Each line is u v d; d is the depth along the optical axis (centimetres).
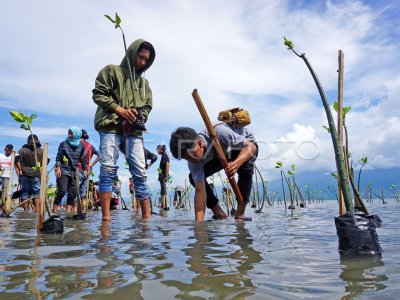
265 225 269
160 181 789
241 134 352
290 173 670
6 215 439
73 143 580
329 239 183
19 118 241
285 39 162
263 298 85
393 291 88
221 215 362
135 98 365
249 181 350
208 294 88
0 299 86
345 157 239
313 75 160
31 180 635
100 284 98
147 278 104
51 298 86
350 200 150
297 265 121
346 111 232
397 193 1038
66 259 135
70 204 602
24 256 142
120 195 885
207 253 146
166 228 254
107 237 204
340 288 93
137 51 358
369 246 139
